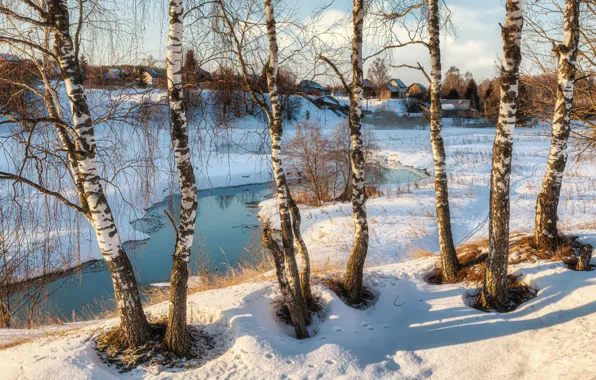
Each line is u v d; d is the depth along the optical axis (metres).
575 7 8.08
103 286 14.38
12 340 8.04
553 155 8.47
